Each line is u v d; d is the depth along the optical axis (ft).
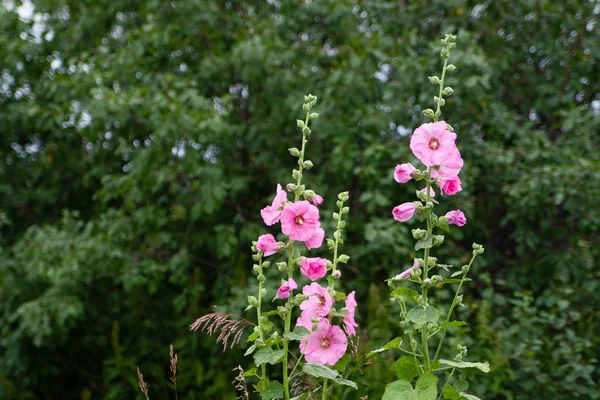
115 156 22.82
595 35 22.35
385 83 20.83
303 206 7.81
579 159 17.63
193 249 21.72
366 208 19.53
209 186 19.30
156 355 20.94
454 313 17.42
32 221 25.43
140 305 21.76
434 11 21.88
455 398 8.04
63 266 18.61
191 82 19.27
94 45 23.71
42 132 25.85
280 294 7.84
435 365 8.03
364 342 15.35
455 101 18.15
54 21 23.59
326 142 21.66
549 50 21.35
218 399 18.16
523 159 19.57
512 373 14.97
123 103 18.48
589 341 16.15
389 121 19.02
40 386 23.70
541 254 19.72
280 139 21.30
